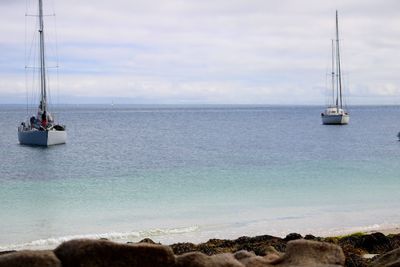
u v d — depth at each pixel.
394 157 57.69
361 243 18.98
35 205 29.91
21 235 22.77
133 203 30.36
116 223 25.11
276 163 51.66
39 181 40.06
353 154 61.28
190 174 43.38
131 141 84.69
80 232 23.28
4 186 37.62
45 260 8.83
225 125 140.38
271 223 24.97
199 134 103.12
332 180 39.44
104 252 9.15
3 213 27.67
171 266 9.50
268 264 10.62
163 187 36.28
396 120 171.38
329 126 117.75
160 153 63.81
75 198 32.22
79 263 8.96
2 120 166.00
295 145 75.31
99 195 33.19
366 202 30.47
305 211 27.84
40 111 67.31
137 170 46.59
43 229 23.94
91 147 71.12
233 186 36.50
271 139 88.19
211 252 17.97
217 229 23.73
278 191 34.31
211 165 50.12
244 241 19.62
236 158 57.00
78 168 48.47
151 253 9.38
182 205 29.62
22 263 8.72
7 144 71.50
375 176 41.72
